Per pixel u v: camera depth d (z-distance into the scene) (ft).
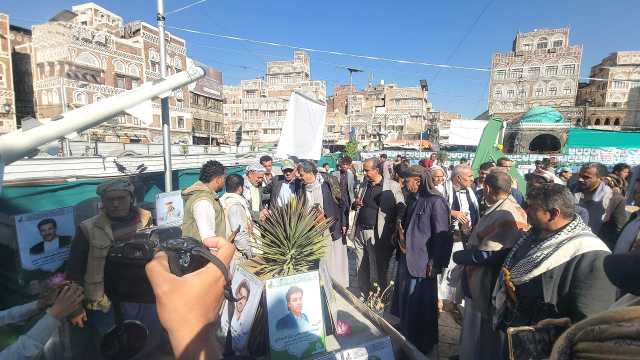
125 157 15.20
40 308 5.01
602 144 50.16
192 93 126.82
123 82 62.39
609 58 147.54
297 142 16.93
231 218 10.27
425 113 201.77
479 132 69.46
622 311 1.75
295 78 207.21
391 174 19.86
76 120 7.33
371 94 226.58
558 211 5.53
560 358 1.96
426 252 9.77
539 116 80.79
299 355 4.78
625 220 11.18
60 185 10.50
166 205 11.61
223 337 5.65
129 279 4.98
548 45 145.48
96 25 97.86
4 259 6.64
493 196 8.27
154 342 5.01
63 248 7.19
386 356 5.12
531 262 5.74
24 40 91.91
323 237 6.11
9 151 5.96
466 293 8.32
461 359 8.70
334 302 6.28
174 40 99.60
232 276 5.82
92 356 5.15
